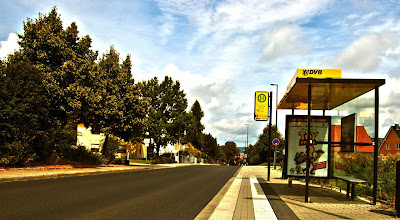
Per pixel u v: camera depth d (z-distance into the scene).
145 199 10.65
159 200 10.65
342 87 11.13
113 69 30.89
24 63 18.45
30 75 18.42
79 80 22.22
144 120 31.34
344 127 12.77
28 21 21.61
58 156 22.38
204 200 11.27
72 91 21.45
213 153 110.94
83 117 24.84
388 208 9.50
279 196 12.35
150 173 23.88
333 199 11.42
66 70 21.31
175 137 48.19
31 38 21.64
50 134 20.66
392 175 11.80
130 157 50.09
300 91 12.22
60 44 21.55
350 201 10.97
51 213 7.58
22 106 17.34
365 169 13.02
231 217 8.30
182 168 34.09
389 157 12.95
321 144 12.80
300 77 10.70
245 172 29.81
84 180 15.84
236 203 10.70
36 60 21.45
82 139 40.59
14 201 8.84
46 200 9.30
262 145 65.88
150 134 46.16
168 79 48.56
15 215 7.16
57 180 15.03
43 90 19.88
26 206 8.23
